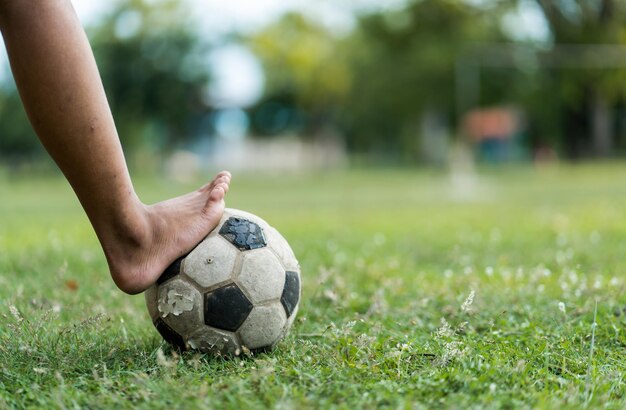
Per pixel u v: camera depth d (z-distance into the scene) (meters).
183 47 20.31
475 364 1.62
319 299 2.14
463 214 5.41
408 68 19.66
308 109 24.62
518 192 8.80
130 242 1.63
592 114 17.95
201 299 1.67
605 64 16.39
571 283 2.25
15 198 8.82
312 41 21.03
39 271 2.50
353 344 1.72
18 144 18.59
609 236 3.51
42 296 2.12
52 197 8.92
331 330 1.83
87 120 1.55
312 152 27.12
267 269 1.70
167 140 21.83
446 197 8.22
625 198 6.90
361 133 24.89
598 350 1.73
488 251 3.02
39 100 1.54
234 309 1.67
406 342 1.76
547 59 17.12
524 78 19.88
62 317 1.97
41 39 1.52
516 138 21.84
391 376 1.59
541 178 12.55
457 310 2.00
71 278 2.36
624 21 16.80
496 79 19.86
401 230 4.09
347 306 2.08
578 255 2.81
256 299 1.68
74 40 1.54
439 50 18.83
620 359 1.71
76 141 1.55
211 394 1.50
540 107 19.59
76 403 1.48
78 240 3.52
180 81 20.45
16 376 1.59
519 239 3.44
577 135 19.03
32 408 1.47
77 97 1.54
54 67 1.53
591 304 2.01
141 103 20.20
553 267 2.58
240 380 1.54
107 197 1.59
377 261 2.75
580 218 4.59
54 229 4.14
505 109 19.94
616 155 18.98
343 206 6.89
